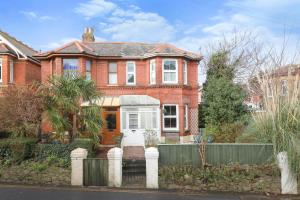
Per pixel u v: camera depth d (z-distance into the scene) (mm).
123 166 14188
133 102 22609
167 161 12320
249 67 29344
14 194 10328
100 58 24141
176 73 23625
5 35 26938
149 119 22609
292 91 11180
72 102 15859
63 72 21141
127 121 22531
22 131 15945
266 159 11883
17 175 12812
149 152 11492
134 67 24547
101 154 17234
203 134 20203
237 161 12109
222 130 20125
